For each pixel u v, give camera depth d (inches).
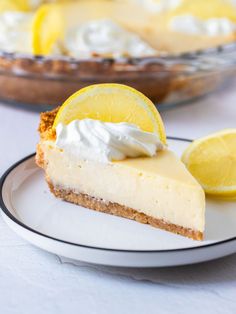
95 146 12.6
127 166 12.4
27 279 11.2
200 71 19.7
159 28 23.7
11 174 13.7
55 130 13.3
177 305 10.4
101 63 18.6
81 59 18.5
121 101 13.1
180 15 25.5
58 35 21.4
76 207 13.0
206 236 11.8
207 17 25.6
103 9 25.0
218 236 11.8
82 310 10.4
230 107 20.6
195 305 10.4
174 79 19.3
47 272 11.4
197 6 25.8
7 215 11.9
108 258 10.7
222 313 10.3
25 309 10.4
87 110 13.1
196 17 25.5
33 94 19.4
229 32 24.2
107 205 12.8
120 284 11.0
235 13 25.8
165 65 18.9
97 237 11.8
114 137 12.6
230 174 13.2
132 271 11.3
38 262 11.7
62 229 12.0
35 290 10.9
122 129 12.7
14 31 22.2
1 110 20.2
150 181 12.2
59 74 18.6
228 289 10.8
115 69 18.7
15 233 12.6
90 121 13.0
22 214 12.5
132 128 12.8
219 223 12.2
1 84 19.6
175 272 11.3
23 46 21.5
